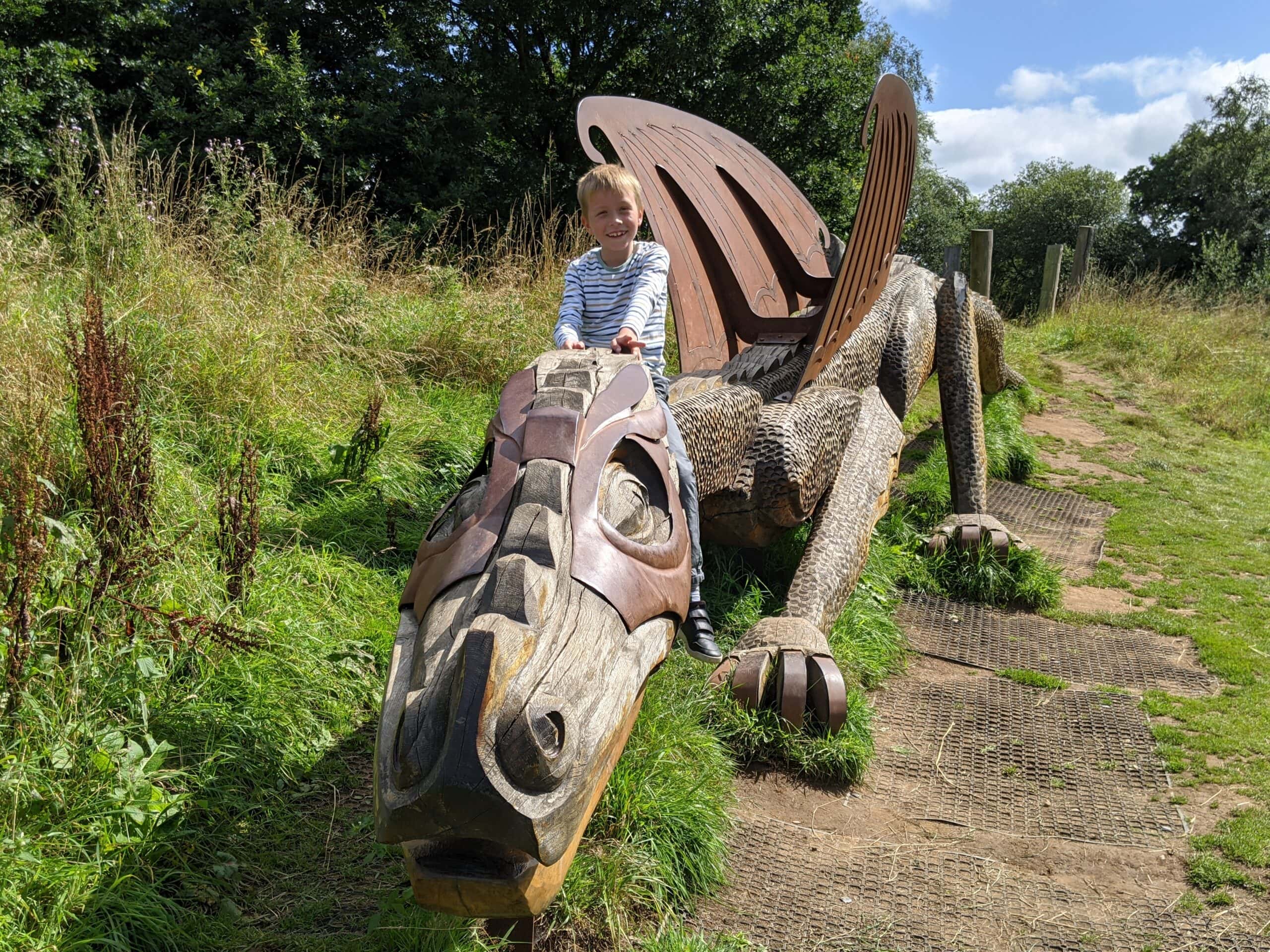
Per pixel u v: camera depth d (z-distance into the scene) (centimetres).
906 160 457
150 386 468
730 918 272
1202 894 293
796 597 415
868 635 458
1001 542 556
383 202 1395
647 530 241
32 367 408
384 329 649
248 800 277
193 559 360
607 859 268
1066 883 297
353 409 552
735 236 513
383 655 359
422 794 159
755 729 358
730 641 421
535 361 268
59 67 1076
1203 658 475
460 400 619
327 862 260
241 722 296
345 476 480
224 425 472
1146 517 708
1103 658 477
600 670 189
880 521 589
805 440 417
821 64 1655
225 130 1265
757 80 1591
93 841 239
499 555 203
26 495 290
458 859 169
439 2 1602
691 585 284
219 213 665
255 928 233
